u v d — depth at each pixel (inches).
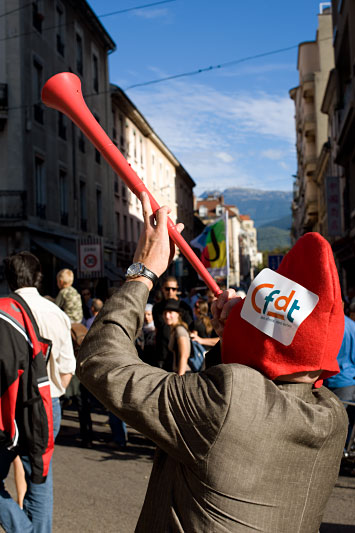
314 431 51.4
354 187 1010.7
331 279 51.9
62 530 189.2
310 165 1962.4
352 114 832.3
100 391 54.1
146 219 60.4
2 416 132.3
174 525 52.3
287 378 53.6
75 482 245.9
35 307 160.1
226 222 703.1
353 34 838.5
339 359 265.1
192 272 1926.7
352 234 1000.2
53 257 1054.4
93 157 1331.2
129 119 1738.4
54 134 1101.1
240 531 49.8
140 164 1872.5
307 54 1924.2
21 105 960.9
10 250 951.0
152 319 327.9
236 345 55.1
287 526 51.0
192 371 282.7
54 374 164.1
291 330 51.8
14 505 134.6
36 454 135.1
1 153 954.7
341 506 215.2
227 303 60.9
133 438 338.0
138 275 58.6
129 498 223.8
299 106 2316.7
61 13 1161.4
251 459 50.0
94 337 56.4
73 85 62.4
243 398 50.3
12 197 943.7
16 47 959.0
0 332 134.1
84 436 313.9
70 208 1174.3
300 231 2947.8
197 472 50.9
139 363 54.9
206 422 50.2
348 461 269.3
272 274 54.3
